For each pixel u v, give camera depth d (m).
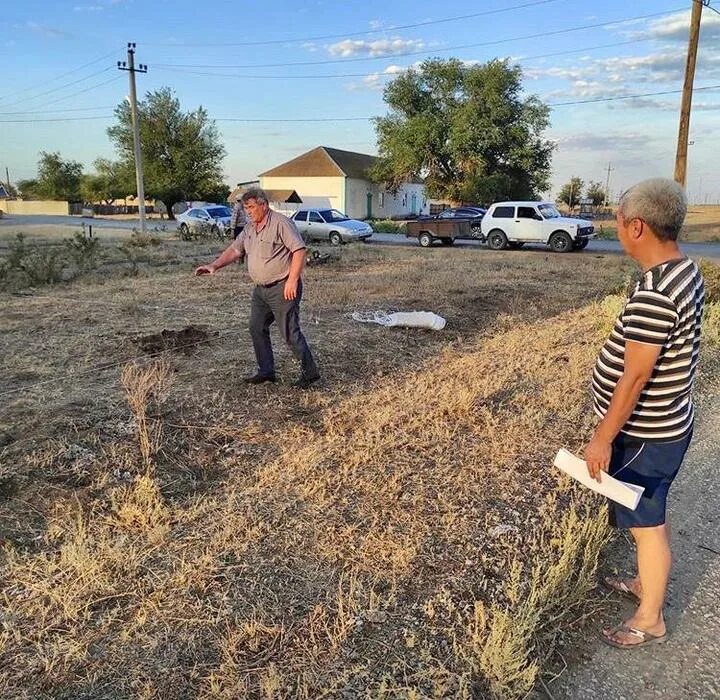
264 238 4.87
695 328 2.14
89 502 3.33
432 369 6.07
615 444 2.34
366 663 2.26
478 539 3.07
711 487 3.94
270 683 2.11
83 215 65.50
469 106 47.78
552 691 2.29
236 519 3.16
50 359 6.07
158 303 9.53
